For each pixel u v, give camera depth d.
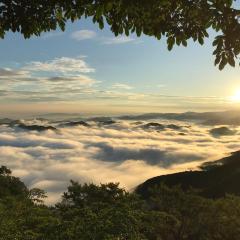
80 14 8.67
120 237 23.00
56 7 9.17
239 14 7.94
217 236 47.69
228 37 7.97
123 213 24.77
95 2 8.23
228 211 47.72
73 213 26.86
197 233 47.44
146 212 39.38
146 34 8.88
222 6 7.91
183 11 8.46
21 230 24.48
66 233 22.52
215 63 8.09
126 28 8.87
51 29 9.46
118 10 8.38
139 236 23.89
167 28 8.69
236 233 46.59
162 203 49.38
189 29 8.57
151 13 8.51
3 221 25.83
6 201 34.44
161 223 42.50
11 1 8.77
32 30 9.21
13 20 8.91
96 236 22.41
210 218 47.06
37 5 8.99
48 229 23.59
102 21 8.70
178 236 46.28
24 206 32.16
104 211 25.42
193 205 47.12
